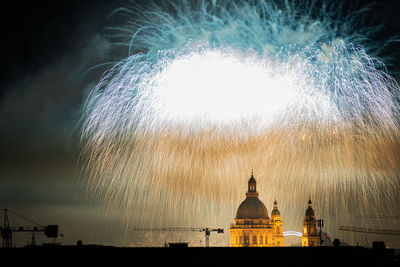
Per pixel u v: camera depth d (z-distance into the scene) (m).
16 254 111.38
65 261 109.75
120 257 110.81
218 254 111.25
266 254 111.06
